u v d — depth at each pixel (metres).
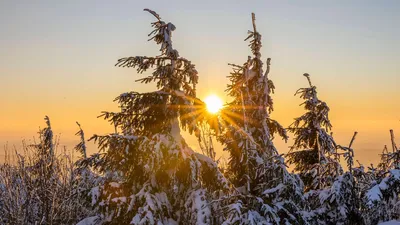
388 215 13.73
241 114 12.91
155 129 11.43
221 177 10.70
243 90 13.12
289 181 10.87
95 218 10.96
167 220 10.15
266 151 12.53
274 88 13.58
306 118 15.76
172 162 10.14
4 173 14.69
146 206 9.77
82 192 10.62
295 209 10.48
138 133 11.66
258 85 12.93
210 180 10.76
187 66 11.35
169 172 10.59
